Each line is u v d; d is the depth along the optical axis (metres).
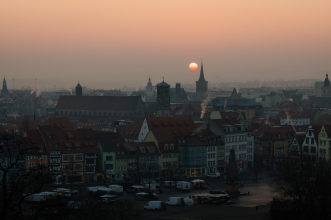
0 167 129.50
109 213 188.12
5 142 138.88
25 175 132.88
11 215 125.94
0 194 130.75
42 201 134.12
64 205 137.00
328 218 197.75
